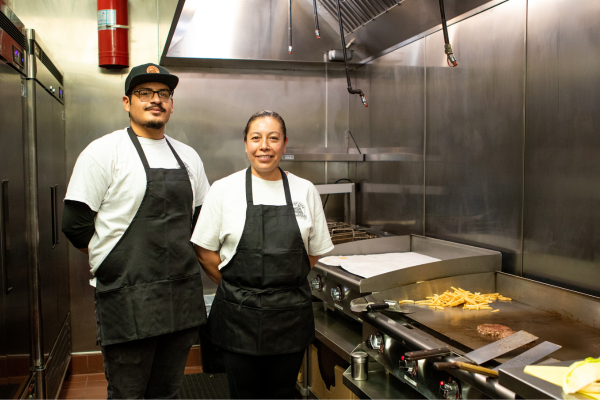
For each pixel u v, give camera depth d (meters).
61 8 3.36
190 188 1.81
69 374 3.38
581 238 1.87
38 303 2.34
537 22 2.04
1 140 1.87
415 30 2.79
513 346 1.48
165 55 2.99
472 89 2.44
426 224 2.89
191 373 3.26
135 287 1.66
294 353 1.73
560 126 1.95
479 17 2.37
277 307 1.67
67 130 3.39
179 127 3.61
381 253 2.77
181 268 1.75
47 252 2.57
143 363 1.72
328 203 3.94
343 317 2.61
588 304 1.77
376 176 3.48
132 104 1.72
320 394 2.48
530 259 2.12
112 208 1.67
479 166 2.42
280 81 3.77
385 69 3.27
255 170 1.75
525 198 2.14
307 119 3.85
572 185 1.90
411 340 1.59
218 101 3.67
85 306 3.48
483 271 2.23
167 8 2.98
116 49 3.29
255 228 1.66
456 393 1.45
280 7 3.06
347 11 2.97
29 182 2.31
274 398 1.78
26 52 2.30
